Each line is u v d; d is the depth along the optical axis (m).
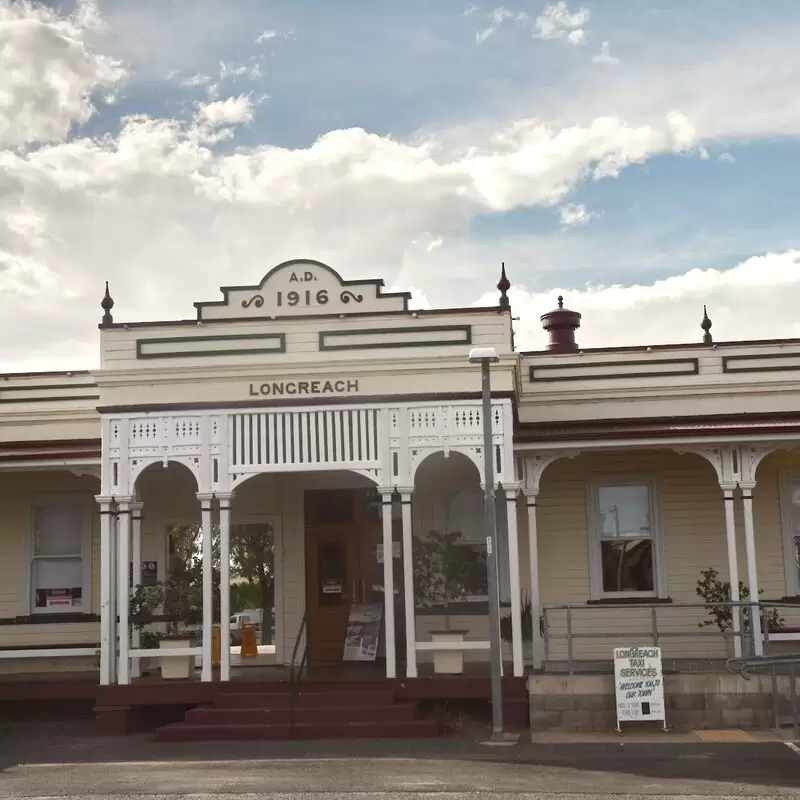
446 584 18.08
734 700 15.89
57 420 20.53
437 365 16.84
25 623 20.16
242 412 16.98
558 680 16.02
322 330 17.23
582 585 19.66
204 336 17.33
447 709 17.19
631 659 15.60
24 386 20.70
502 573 18.94
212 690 16.66
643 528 19.81
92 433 20.44
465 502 19.56
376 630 19.22
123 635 16.81
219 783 12.41
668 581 19.55
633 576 19.73
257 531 22.34
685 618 19.36
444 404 16.78
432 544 18.17
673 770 12.77
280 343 17.23
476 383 16.83
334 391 16.95
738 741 14.64
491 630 15.44
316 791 11.83
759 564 19.52
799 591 19.44
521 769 13.01
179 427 17.05
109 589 16.98
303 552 19.66
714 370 20.20
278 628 19.50
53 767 13.89
